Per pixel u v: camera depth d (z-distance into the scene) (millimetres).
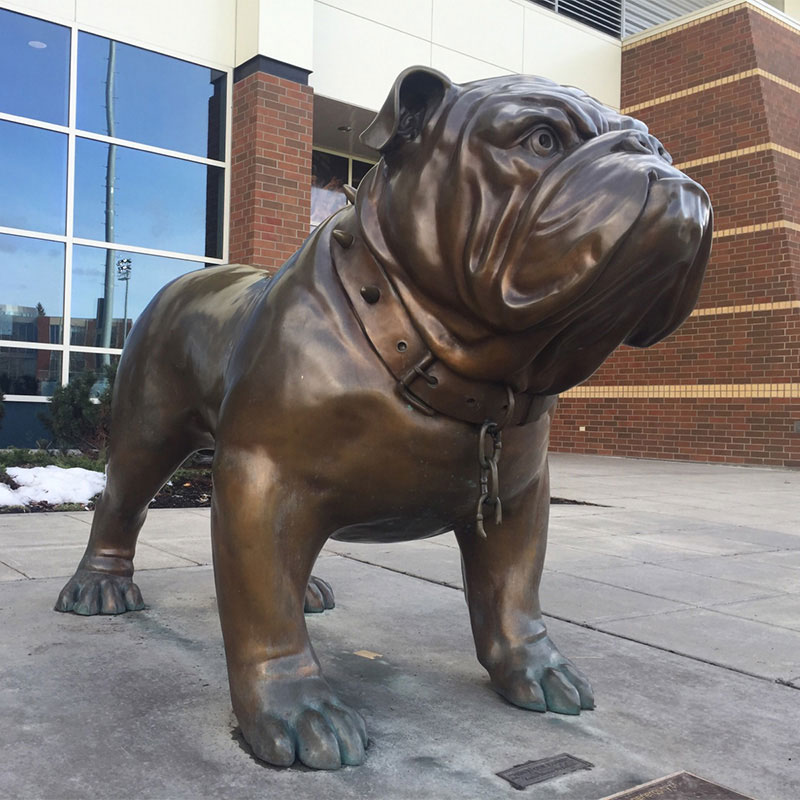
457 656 2730
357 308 1898
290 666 1964
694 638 3064
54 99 9516
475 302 1711
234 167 10398
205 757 1913
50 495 6418
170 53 10062
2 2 9070
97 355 9859
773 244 13188
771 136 13391
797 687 2539
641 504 7391
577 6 14875
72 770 1834
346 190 2107
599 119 1748
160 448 2822
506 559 2322
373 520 2051
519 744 2027
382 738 2045
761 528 6086
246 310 2404
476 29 12750
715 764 1954
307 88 10352
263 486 1941
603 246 1556
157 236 10195
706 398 13711
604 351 1883
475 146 1701
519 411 1982
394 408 1883
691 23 14312
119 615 3098
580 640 2998
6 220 9312
